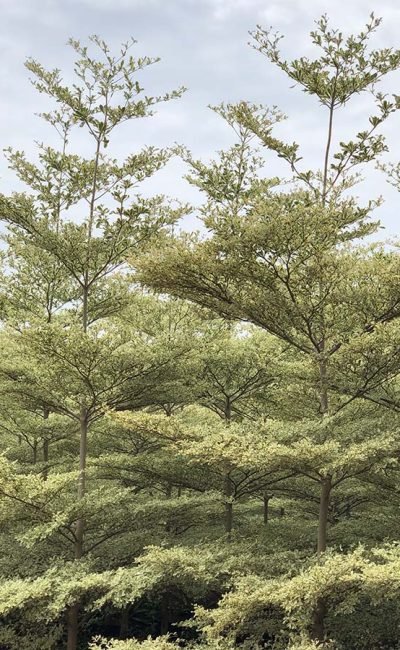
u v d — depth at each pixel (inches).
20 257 467.5
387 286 304.7
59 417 515.5
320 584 257.4
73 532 373.7
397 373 329.4
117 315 483.5
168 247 320.2
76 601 324.2
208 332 507.5
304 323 348.8
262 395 478.9
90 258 386.6
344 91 339.3
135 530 413.1
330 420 313.1
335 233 309.3
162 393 416.5
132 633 488.1
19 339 354.0
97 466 424.2
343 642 350.6
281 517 519.2
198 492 482.3
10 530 373.7
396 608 357.1
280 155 344.5
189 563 308.5
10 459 589.6
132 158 372.5
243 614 274.7
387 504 419.8
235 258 311.9
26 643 359.6
